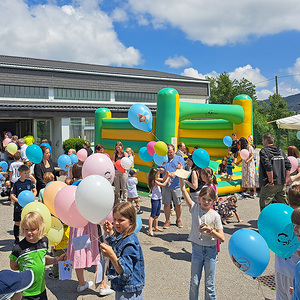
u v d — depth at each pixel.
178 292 4.02
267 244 2.77
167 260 5.07
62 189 3.64
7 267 4.72
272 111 42.16
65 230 4.38
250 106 11.43
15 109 17.84
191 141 14.11
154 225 6.60
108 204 3.07
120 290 2.60
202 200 3.44
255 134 32.62
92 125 21.56
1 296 2.24
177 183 6.64
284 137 28.52
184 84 31.36
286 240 2.66
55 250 4.43
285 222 2.67
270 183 5.70
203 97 33.09
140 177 10.77
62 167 7.21
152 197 6.34
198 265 3.41
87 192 3.00
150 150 7.73
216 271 4.64
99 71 25.69
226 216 6.90
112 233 2.84
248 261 2.62
